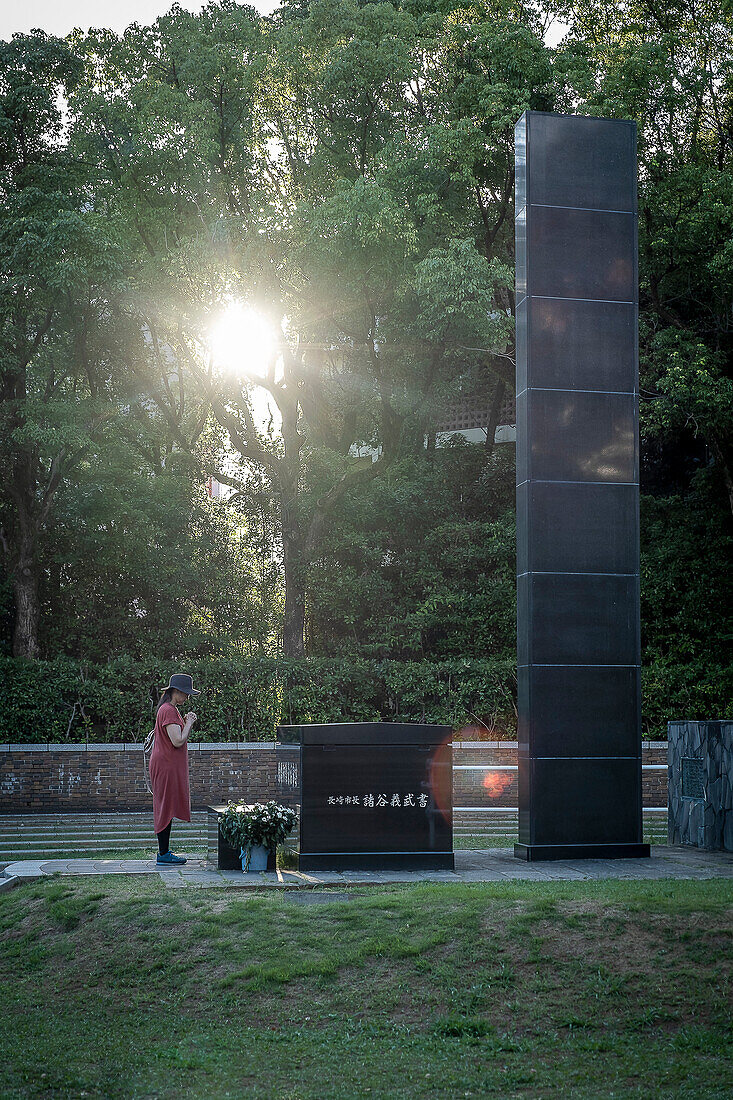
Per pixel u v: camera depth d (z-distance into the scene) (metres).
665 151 25.12
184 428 28.61
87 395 26.89
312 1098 6.64
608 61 25.50
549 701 14.16
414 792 12.56
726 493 27.12
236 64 23.77
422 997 8.28
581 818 14.00
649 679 24.31
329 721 23.80
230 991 8.61
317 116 25.23
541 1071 7.02
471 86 23.72
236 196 25.25
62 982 9.17
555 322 14.87
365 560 27.19
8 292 23.30
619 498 14.77
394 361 27.47
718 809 14.85
